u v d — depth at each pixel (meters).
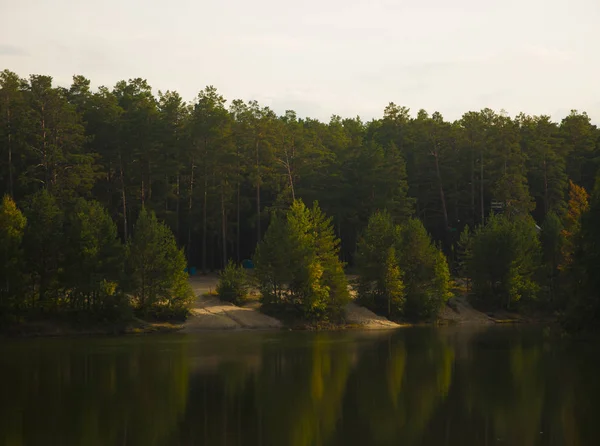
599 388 38.38
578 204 82.81
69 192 77.69
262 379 41.78
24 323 62.69
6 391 37.66
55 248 64.00
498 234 85.88
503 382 40.50
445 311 83.44
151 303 67.88
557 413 32.31
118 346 56.44
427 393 37.38
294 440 27.72
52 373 43.28
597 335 56.25
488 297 87.50
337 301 75.44
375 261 80.19
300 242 74.62
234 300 75.56
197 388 38.62
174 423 30.47
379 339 63.81
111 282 66.31
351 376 42.91
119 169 89.81
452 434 28.64
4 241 61.50
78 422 30.69
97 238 65.56
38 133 80.06
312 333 69.00
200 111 90.12
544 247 88.88
